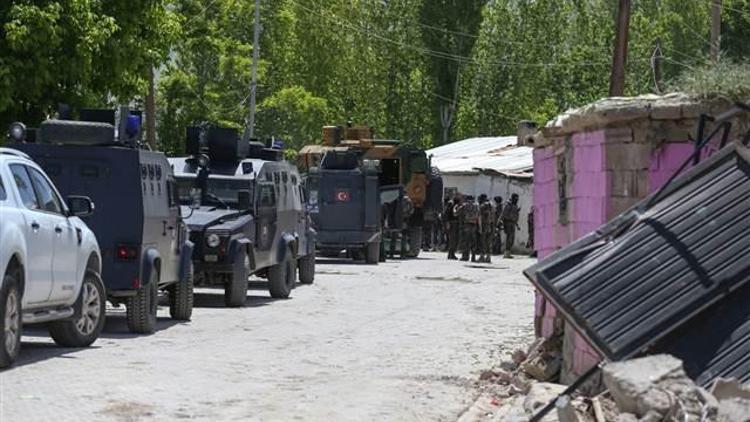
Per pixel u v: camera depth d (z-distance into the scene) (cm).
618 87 7681
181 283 4894
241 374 3369
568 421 2155
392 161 11188
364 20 18925
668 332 2181
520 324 5022
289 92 14212
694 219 2323
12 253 3197
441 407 2927
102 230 4300
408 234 11150
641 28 17925
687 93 2902
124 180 4322
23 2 5878
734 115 2573
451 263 10094
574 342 3117
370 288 6975
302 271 7231
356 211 9769
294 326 4756
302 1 16588
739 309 2220
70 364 3425
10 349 3256
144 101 9519
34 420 2555
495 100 19275
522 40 19425
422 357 3869
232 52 13425
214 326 4706
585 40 19350
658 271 2255
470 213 10369
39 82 5956
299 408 2847
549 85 19350
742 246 2267
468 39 18750
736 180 2378
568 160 3319
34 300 3406
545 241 3703
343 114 17612
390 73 19025
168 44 6706
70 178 4322
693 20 17900
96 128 4312
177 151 12800
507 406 2867
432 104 18950
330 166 9969
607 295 2236
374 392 3125
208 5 13150
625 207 2919
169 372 3344
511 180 12594
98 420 2591
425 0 18688
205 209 5753
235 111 13725
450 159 14562
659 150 2898
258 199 5878
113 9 6300
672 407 1984
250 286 7081
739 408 1933
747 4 17388
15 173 3391
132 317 4347
